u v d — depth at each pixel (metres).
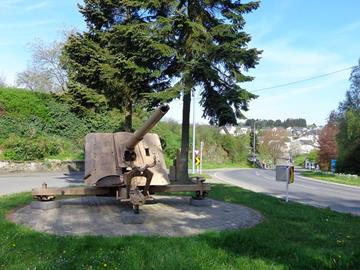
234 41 14.33
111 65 16.28
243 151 78.62
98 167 10.64
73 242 6.69
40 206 10.34
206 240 7.07
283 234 8.01
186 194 14.34
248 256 6.36
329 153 62.78
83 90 18.53
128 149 10.70
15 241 6.80
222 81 14.90
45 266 5.68
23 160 27.55
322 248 7.00
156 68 14.68
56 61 46.72
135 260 5.98
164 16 14.79
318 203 17.06
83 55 18.31
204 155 69.00
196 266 5.84
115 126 33.12
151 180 10.34
